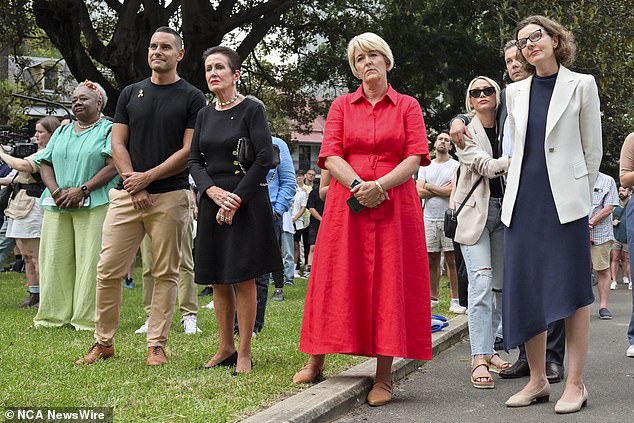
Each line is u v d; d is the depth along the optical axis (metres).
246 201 5.43
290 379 5.32
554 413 4.89
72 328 7.72
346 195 5.27
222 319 5.73
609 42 17.48
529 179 4.93
